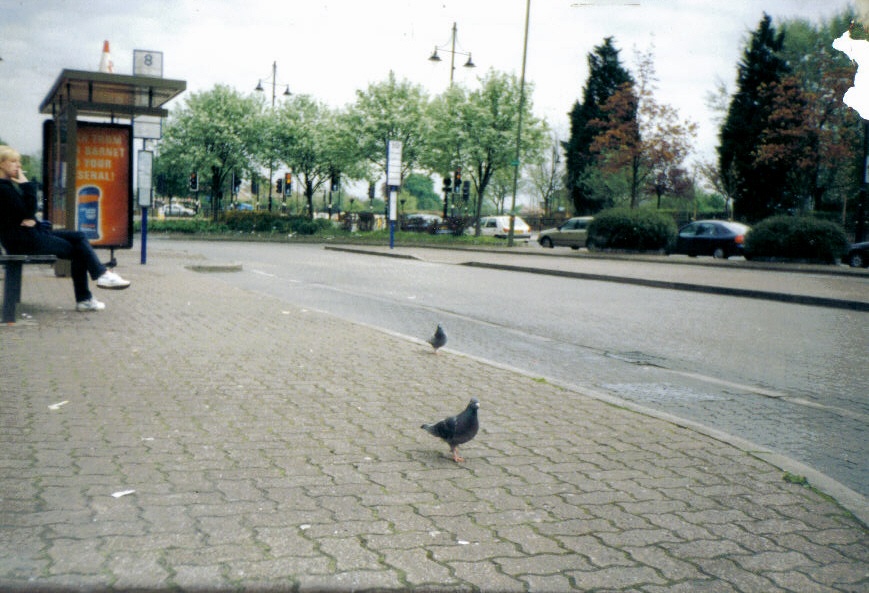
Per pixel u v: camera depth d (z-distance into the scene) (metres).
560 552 3.28
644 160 51.16
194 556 3.05
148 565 2.95
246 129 54.72
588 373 8.16
